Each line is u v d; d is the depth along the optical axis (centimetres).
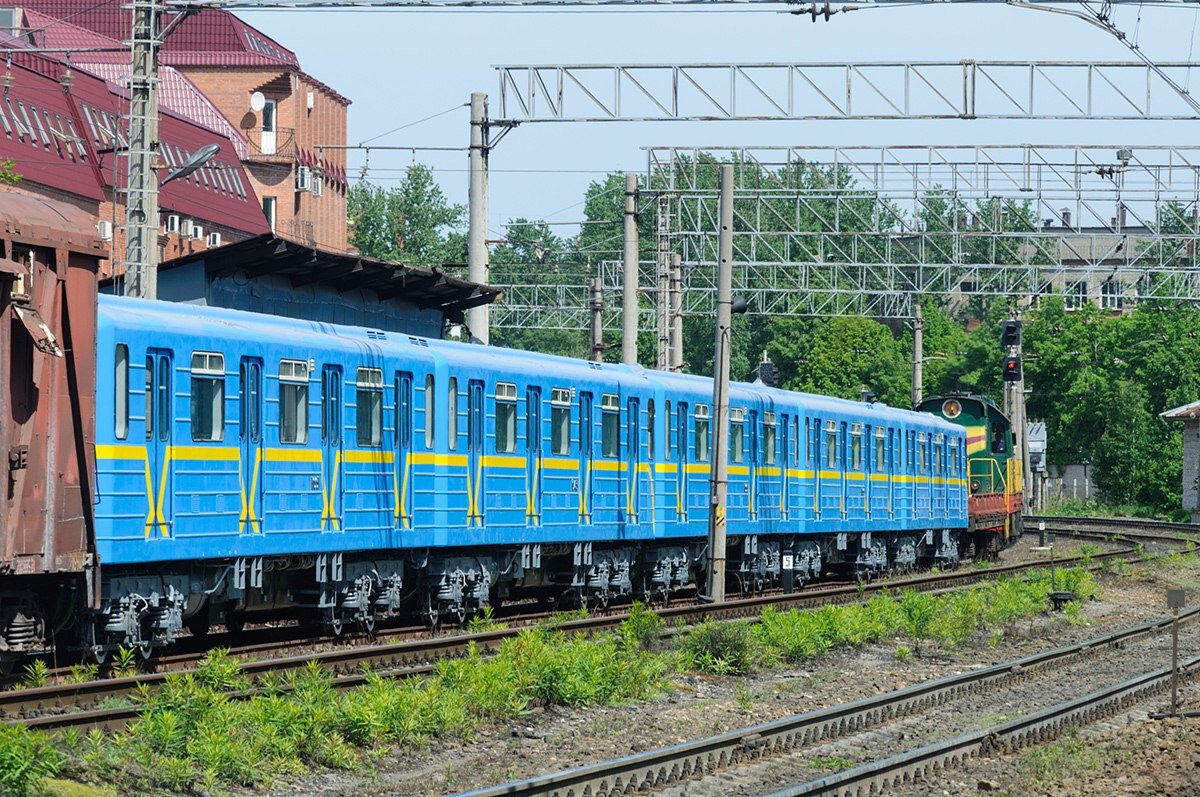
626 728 4712
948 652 7062
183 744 3759
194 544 5294
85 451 4612
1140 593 10425
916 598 7944
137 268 7256
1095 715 5200
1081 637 7812
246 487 5566
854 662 6594
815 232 14350
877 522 11344
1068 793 3919
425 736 4281
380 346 6369
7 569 4334
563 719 4825
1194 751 4541
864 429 11144
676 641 6328
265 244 6962
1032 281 14850
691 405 8838
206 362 5378
